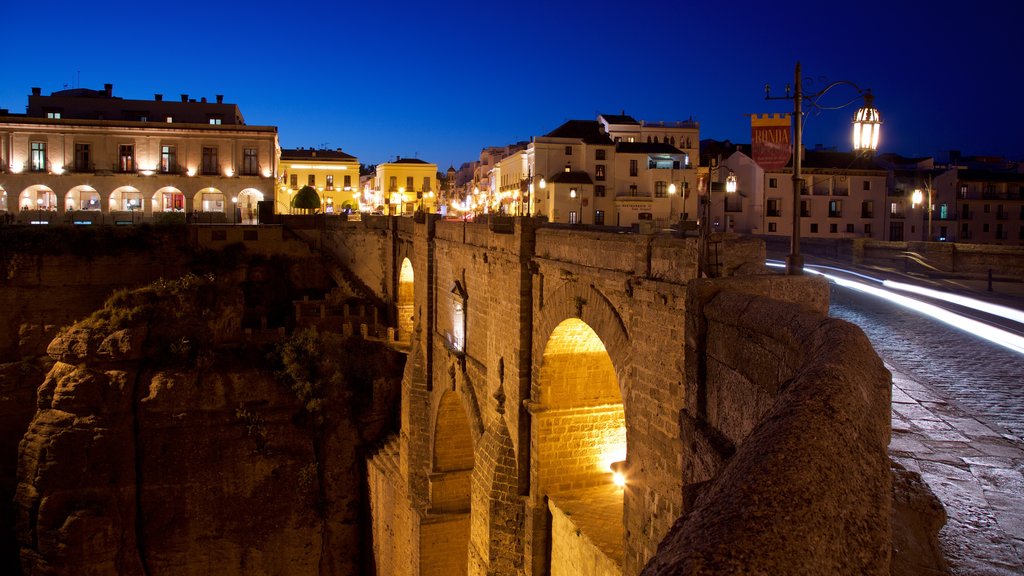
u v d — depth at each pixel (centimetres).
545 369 2283
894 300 2894
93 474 4109
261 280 5347
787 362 786
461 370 3077
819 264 4519
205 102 7825
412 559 3466
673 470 1489
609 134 9369
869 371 579
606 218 8656
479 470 2561
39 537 4016
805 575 326
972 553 828
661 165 8794
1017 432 1250
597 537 1972
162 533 4184
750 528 347
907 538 805
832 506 376
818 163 8431
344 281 5378
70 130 6706
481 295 2839
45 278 4866
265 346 4647
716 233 1322
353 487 4422
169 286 4650
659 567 353
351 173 10969
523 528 2373
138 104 7575
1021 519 916
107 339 4278
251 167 7069
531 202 8762
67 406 4162
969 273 3850
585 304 1939
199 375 4353
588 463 2327
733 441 972
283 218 5638
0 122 6588
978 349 1938
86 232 4969
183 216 5906
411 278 4931
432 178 11706
